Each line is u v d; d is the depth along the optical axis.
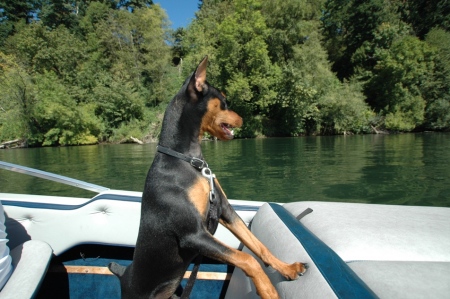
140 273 1.65
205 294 2.22
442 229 1.45
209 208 1.64
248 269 1.37
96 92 27.86
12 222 2.16
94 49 35.62
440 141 20.20
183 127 1.75
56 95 25.30
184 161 1.69
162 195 1.60
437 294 0.98
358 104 28.75
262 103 27.59
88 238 2.20
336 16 39.06
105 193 2.29
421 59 30.98
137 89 31.92
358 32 37.19
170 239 1.57
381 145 18.77
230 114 1.88
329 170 11.14
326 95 28.58
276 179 9.95
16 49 34.16
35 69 30.86
